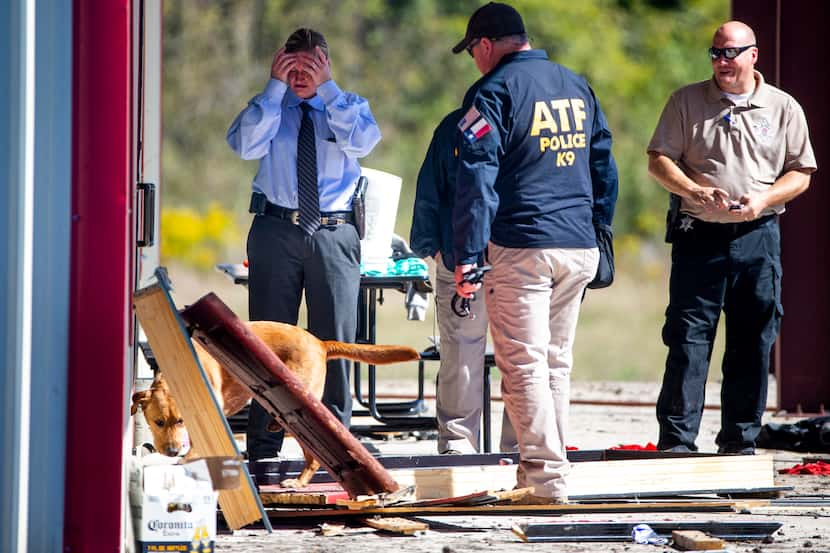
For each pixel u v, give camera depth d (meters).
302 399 18.58
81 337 16.00
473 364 24.75
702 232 25.09
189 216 99.31
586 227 20.89
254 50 104.00
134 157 18.59
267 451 23.66
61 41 16.03
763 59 39.50
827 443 29.19
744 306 25.31
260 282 23.91
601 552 18.36
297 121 23.94
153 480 17.05
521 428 20.61
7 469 15.51
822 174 35.75
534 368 20.45
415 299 28.42
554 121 20.61
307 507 20.39
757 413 25.53
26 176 15.70
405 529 19.42
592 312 97.50
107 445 16.00
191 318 17.84
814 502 22.14
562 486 20.58
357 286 24.34
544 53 21.16
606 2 107.94
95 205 16.05
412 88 103.06
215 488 16.67
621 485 21.47
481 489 21.36
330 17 104.31
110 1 16.09
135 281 20.19
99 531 15.97
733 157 25.02
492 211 19.92
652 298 99.19
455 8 105.44
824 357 35.91
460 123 20.19
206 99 102.62
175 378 17.95
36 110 15.95
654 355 91.56
